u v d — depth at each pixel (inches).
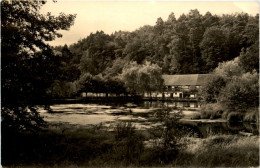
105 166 309.9
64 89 1900.8
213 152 343.3
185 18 4188.0
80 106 1549.0
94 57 3892.7
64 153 377.4
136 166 301.3
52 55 467.5
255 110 925.8
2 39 391.9
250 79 1103.0
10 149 378.9
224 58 3250.5
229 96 1003.9
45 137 469.4
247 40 3218.5
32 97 422.3
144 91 2481.5
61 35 480.7
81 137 494.6
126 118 923.4
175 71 3612.2
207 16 3882.9
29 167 318.3
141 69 2500.0
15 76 401.7
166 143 339.9
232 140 455.5
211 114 967.6
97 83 2309.3
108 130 626.8
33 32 447.2
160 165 305.4
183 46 3688.5
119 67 3767.2
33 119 432.1
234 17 3735.2
